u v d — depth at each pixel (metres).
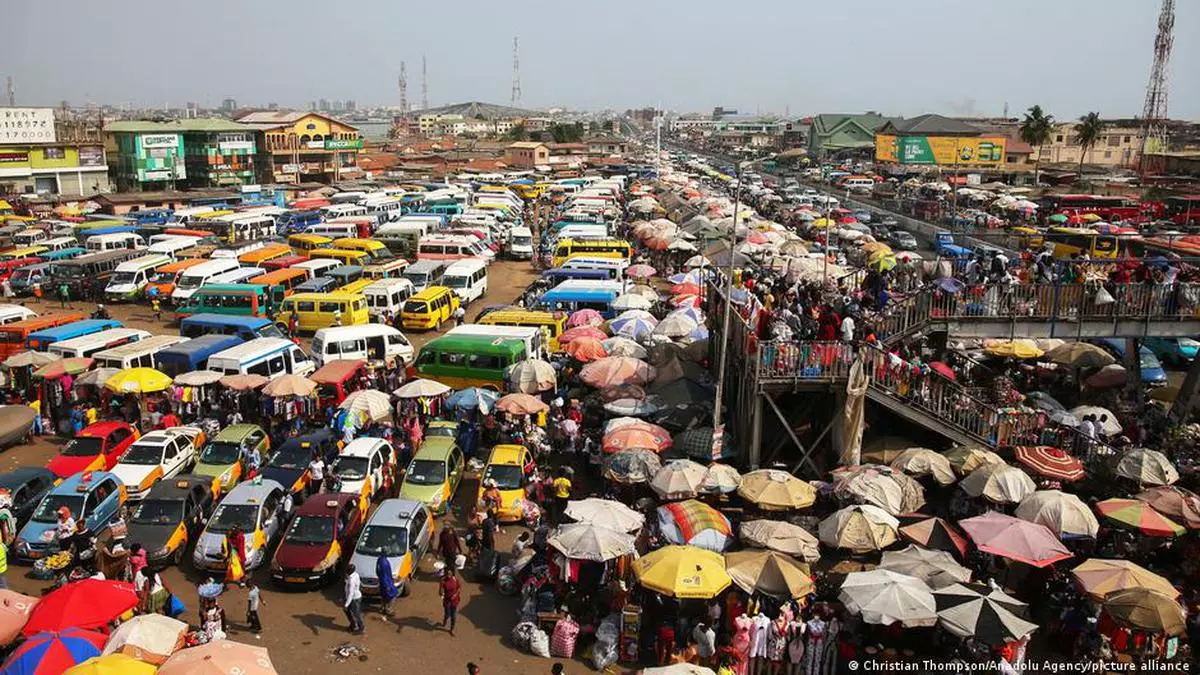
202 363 31.50
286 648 17.33
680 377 28.56
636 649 17.25
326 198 90.56
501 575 19.92
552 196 106.12
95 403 29.59
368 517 22.03
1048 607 18.83
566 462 27.36
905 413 24.34
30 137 100.56
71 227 64.56
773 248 56.00
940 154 125.88
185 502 21.30
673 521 20.02
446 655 17.33
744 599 17.91
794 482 21.66
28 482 22.30
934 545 19.17
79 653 14.50
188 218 69.25
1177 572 20.45
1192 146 139.62
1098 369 33.28
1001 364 35.16
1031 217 74.62
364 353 35.31
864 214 81.62
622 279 48.16
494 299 51.88
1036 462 23.34
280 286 44.19
